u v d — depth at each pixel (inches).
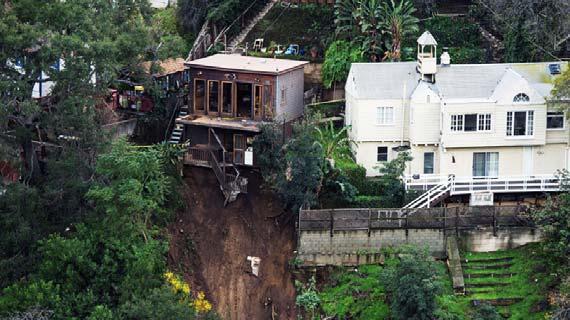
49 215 4015.8
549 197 4050.2
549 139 4254.4
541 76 4325.8
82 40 4028.1
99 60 4033.0
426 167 4276.6
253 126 4229.8
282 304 3996.1
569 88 4136.3
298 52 4761.3
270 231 4128.9
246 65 4357.8
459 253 4055.1
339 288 3976.4
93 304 3747.5
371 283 3964.1
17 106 4084.6
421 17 4842.5
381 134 4264.3
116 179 3934.5
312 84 4687.5
